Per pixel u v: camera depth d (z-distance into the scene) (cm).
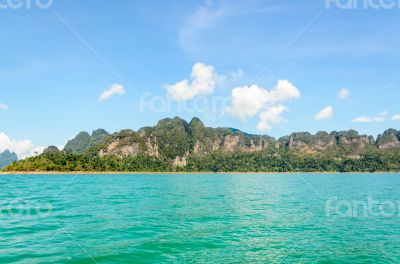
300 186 8156
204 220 2967
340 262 1791
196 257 1838
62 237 2244
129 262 1739
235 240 2219
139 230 2494
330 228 2661
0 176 13025
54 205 3847
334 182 10281
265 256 1873
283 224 2806
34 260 1741
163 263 1734
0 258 1769
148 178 13112
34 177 12169
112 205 3916
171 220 2947
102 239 2200
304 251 1983
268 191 6512
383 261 1820
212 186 8131
